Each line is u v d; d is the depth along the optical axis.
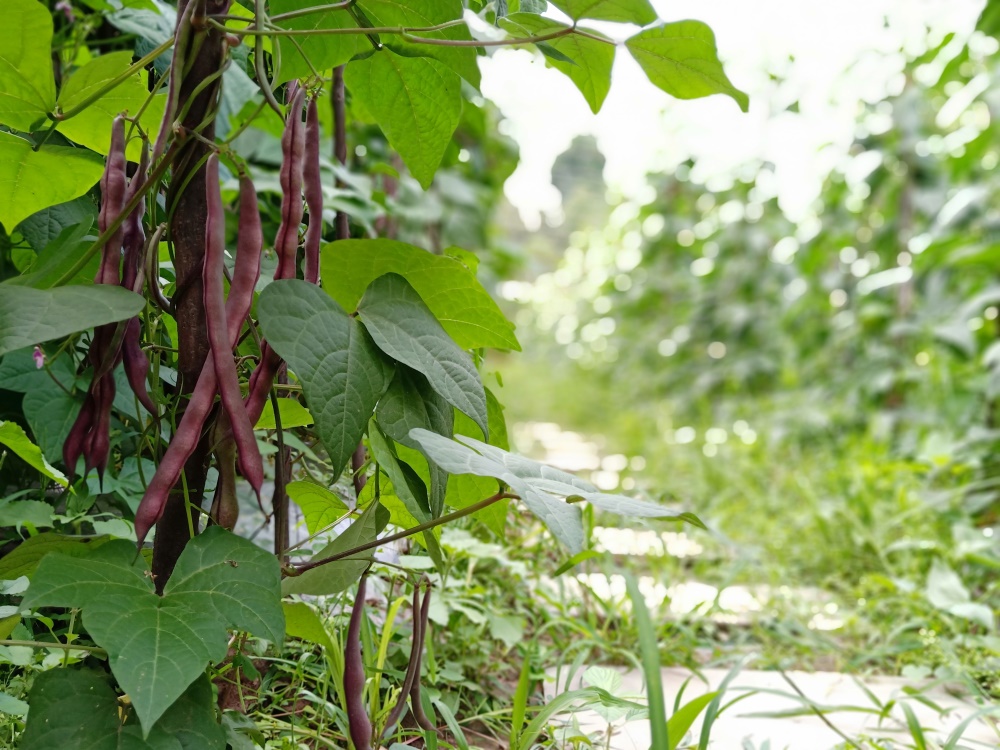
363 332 0.89
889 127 4.91
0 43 0.92
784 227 6.38
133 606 0.75
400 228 3.29
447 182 3.73
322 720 1.22
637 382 7.35
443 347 0.93
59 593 0.73
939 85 4.32
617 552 2.58
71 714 0.77
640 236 8.02
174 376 1.21
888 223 4.96
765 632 2.07
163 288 1.14
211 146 0.83
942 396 3.85
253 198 0.84
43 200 1.12
